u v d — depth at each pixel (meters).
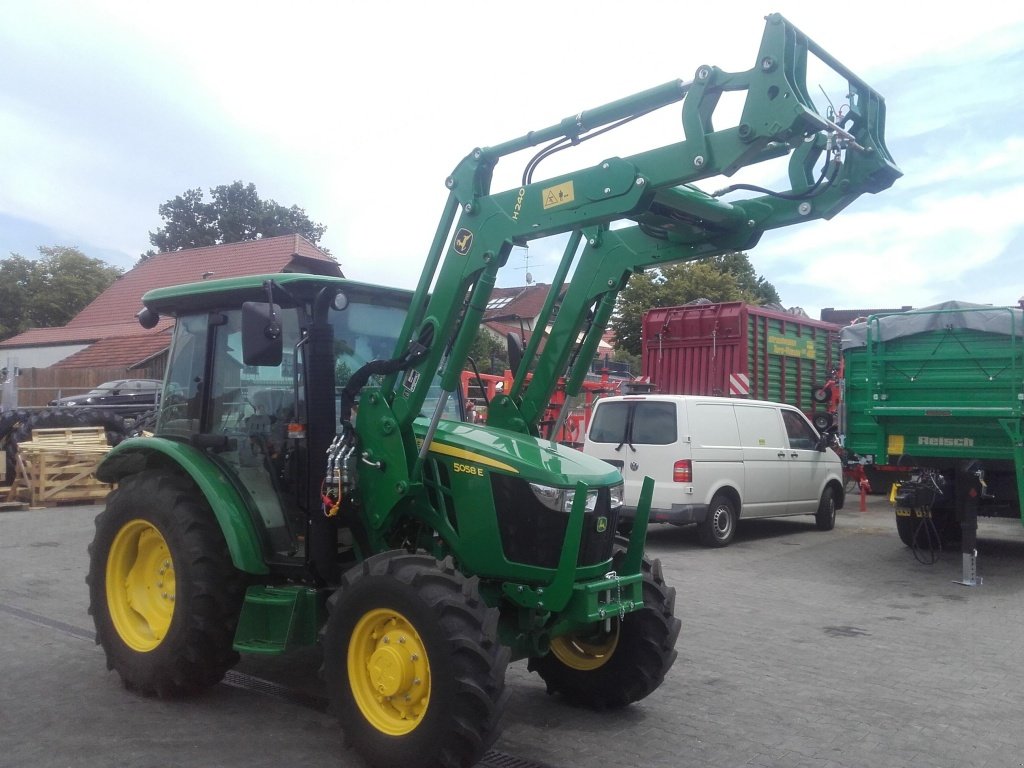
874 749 4.60
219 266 34.12
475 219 4.55
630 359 30.53
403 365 4.55
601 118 4.23
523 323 5.60
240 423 5.22
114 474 6.01
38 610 7.20
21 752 4.30
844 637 6.84
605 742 4.63
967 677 5.85
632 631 4.90
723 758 4.45
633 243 4.89
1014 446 8.91
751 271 39.62
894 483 9.96
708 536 10.91
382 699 4.14
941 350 9.55
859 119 4.05
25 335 38.88
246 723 4.76
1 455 13.78
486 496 4.41
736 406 11.50
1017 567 9.95
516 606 4.52
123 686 5.30
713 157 3.84
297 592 4.69
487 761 4.35
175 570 4.92
